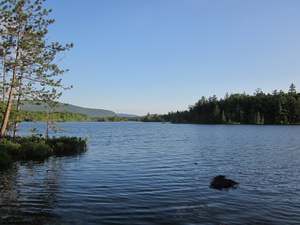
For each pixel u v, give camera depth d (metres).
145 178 13.30
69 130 77.06
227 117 140.00
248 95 167.88
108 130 81.25
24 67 22.39
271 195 10.48
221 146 30.89
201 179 13.19
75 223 7.27
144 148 28.69
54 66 24.31
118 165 17.33
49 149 22.14
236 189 11.30
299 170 15.96
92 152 24.80
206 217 7.93
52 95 26.75
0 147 19.52
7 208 8.40
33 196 9.81
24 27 23.69
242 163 18.41
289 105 128.00
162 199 9.69
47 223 7.23
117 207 8.70
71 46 25.31
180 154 23.34
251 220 7.76
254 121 128.00
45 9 24.77
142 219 7.68
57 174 14.15
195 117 168.12
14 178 12.94
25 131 54.56
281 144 33.34
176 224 7.35
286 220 7.81
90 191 10.66
